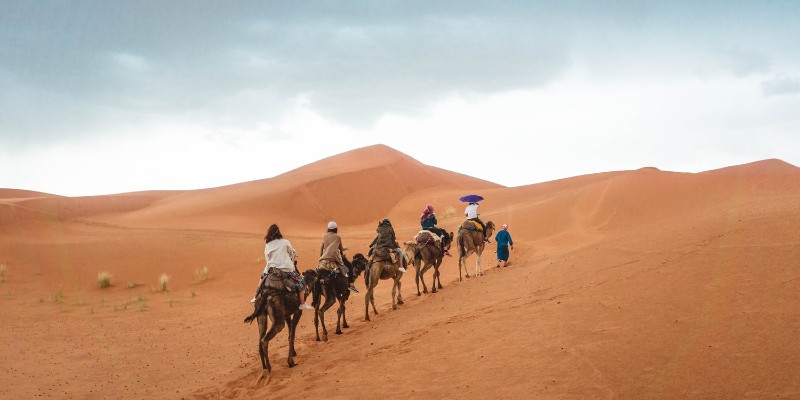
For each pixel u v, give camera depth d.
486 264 25.39
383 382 9.83
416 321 14.56
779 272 10.89
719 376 7.43
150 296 25.73
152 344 16.50
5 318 21.12
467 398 8.42
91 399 11.42
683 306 10.29
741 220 16.30
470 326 12.20
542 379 8.49
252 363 13.40
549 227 31.41
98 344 16.64
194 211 53.06
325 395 9.68
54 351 15.79
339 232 45.38
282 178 67.19
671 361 8.16
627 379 7.89
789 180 27.16
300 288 12.38
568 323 10.78
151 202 63.59
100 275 28.23
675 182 31.61
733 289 10.55
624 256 15.96
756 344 8.07
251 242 34.84
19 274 30.11
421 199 58.03
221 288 26.50
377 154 74.31
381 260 16.69
